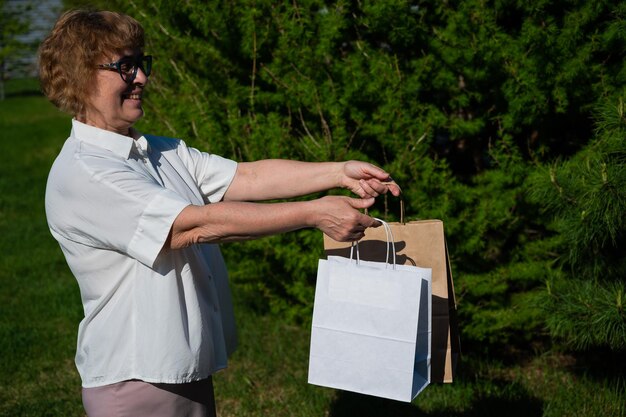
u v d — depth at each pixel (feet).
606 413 11.77
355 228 6.67
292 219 6.58
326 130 12.21
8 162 35.73
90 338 7.03
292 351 15.20
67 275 20.68
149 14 13.97
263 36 11.83
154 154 7.68
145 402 6.93
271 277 14.53
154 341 6.79
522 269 12.53
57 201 6.86
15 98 56.80
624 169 9.23
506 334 13.00
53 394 13.79
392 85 11.44
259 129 12.42
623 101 9.81
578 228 9.75
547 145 12.60
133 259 6.83
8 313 17.83
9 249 23.02
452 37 11.30
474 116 12.75
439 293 7.70
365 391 6.98
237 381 13.99
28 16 63.98
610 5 10.91
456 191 12.01
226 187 8.18
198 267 7.18
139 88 7.16
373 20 11.33
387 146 12.07
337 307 6.98
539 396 12.49
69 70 6.91
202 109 12.97
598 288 10.50
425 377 7.18
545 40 10.87
